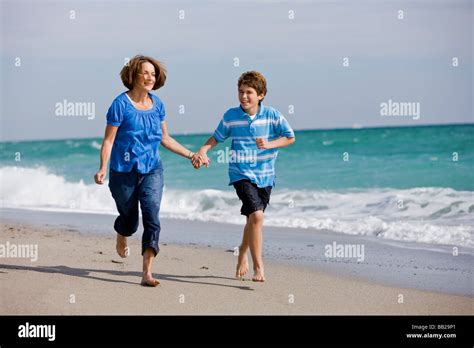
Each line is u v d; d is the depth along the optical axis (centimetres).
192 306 503
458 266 657
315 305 513
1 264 639
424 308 509
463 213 1021
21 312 480
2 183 1619
